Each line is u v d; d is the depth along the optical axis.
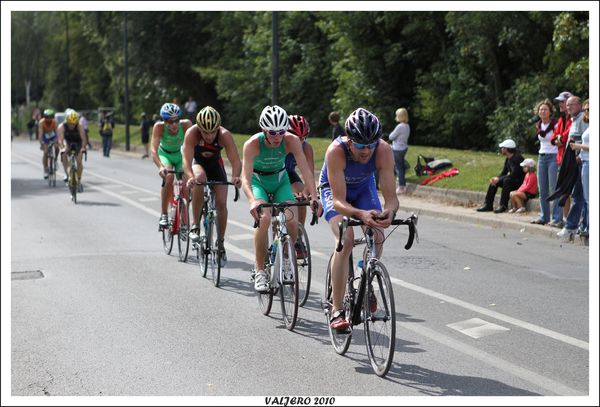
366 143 17.05
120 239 36.34
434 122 91.94
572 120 34.12
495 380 16.75
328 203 19.08
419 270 28.70
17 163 93.50
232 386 16.56
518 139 78.12
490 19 78.81
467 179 50.22
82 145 51.62
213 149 26.88
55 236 37.31
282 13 118.75
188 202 30.44
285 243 21.23
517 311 22.67
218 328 21.17
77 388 16.59
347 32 100.50
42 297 24.94
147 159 99.19
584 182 33.66
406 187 53.16
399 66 100.75
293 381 16.83
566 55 72.69
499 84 85.94
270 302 22.25
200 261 28.41
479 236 37.06
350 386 16.47
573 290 25.45
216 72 131.50
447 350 18.89
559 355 18.47
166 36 143.12
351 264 18.98
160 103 147.00
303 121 25.39
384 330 17.02
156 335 20.52
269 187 23.22
